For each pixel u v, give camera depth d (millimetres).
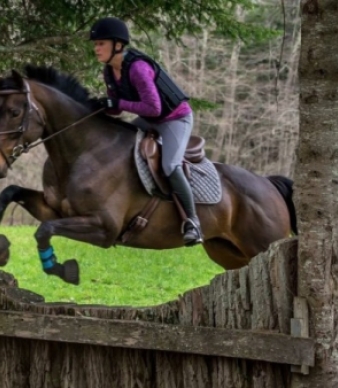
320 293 4012
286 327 4113
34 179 25469
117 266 13656
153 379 4453
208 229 7012
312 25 3977
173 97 6414
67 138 6316
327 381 4035
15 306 4645
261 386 4176
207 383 4297
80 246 16312
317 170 4012
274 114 27422
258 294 4168
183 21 10078
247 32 10273
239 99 28516
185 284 12070
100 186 6250
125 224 6547
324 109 3992
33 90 6254
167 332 4273
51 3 9656
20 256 14422
